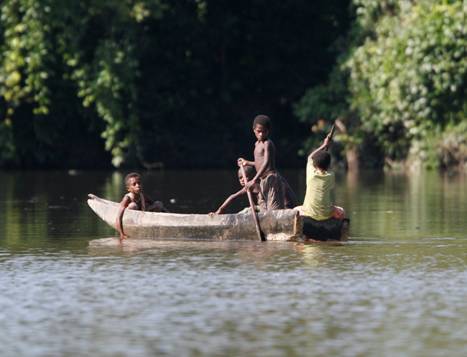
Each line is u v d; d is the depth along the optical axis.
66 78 93.81
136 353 24.88
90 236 44.12
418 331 26.69
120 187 73.25
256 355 24.66
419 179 80.94
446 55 84.38
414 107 87.00
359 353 24.77
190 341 25.89
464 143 88.31
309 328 27.05
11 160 97.00
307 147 96.06
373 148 94.88
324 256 37.72
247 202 60.09
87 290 31.69
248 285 32.28
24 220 50.66
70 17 92.81
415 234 44.22
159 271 34.78
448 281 32.72
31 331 26.92
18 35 92.44
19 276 34.00
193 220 42.25
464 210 54.97
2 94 91.75
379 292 31.12
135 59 93.38
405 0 90.75
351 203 59.94
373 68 90.75
